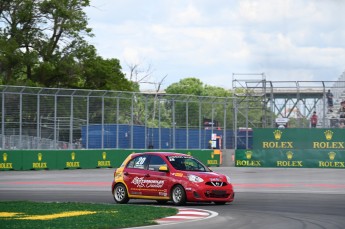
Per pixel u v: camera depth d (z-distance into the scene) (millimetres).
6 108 48125
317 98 61344
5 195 28672
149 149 56344
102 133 53531
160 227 16344
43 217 18547
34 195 28719
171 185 23422
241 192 30719
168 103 57938
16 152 48719
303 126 61719
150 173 23953
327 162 57656
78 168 52125
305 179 42281
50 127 50594
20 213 19672
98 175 45750
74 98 51781
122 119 54719
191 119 59469
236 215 19641
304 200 25875
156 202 25188
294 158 58250
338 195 28734
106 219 17812
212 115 60844
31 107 49406
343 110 60469
